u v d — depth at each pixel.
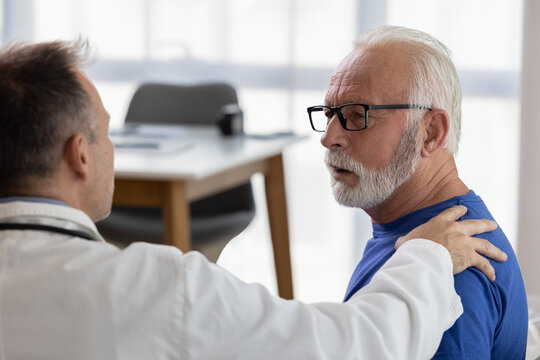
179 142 2.80
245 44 3.67
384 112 1.29
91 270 0.94
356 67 1.32
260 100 3.69
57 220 1.00
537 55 3.24
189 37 3.73
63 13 3.83
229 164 2.39
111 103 3.85
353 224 3.68
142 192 2.38
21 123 0.98
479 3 3.38
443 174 1.34
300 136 3.10
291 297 3.22
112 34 3.80
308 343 0.98
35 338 0.91
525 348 1.34
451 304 1.10
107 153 1.09
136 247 0.98
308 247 3.74
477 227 1.22
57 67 1.02
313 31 3.58
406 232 1.32
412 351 1.04
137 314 0.92
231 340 0.95
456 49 3.42
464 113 3.46
